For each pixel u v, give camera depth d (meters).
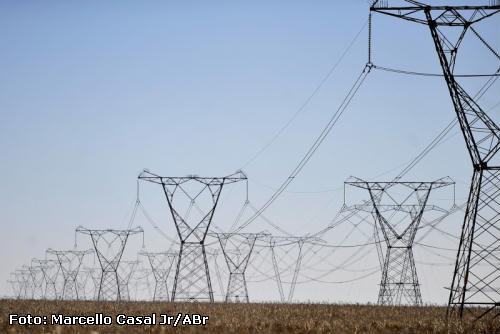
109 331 184.25
